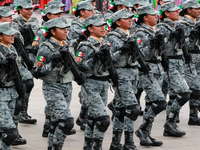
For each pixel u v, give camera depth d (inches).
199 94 801.6
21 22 762.8
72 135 704.4
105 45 536.4
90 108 545.6
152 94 636.1
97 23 552.1
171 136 719.7
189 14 805.9
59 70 518.3
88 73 542.9
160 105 634.8
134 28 815.7
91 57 544.7
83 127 736.3
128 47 568.1
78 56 537.6
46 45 523.8
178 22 802.8
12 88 504.7
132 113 587.5
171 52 707.4
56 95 521.7
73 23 750.5
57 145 525.7
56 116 519.8
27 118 777.6
